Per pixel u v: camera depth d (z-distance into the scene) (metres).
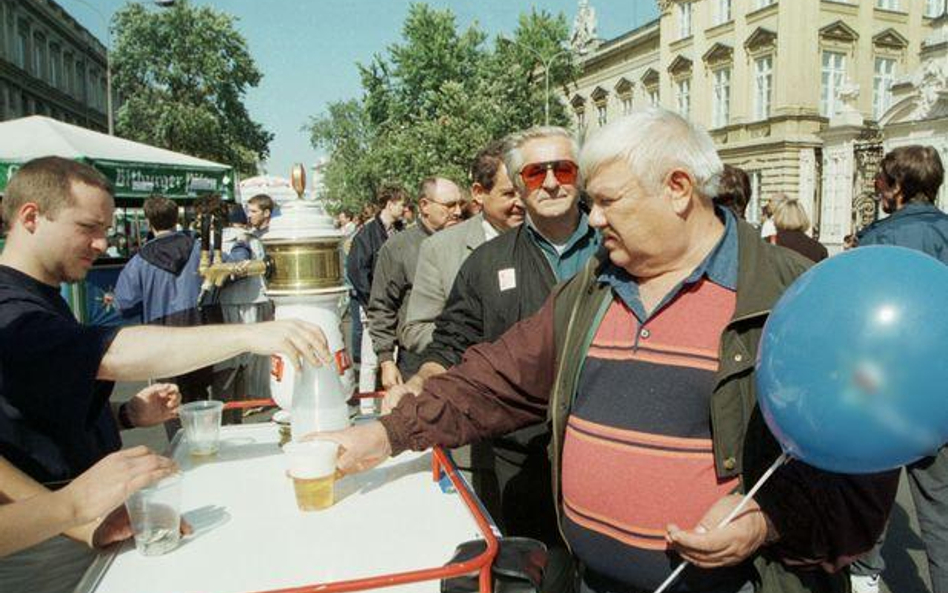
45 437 1.71
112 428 2.08
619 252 1.65
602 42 47.97
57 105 48.56
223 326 1.68
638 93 38.62
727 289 1.60
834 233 21.75
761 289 1.53
